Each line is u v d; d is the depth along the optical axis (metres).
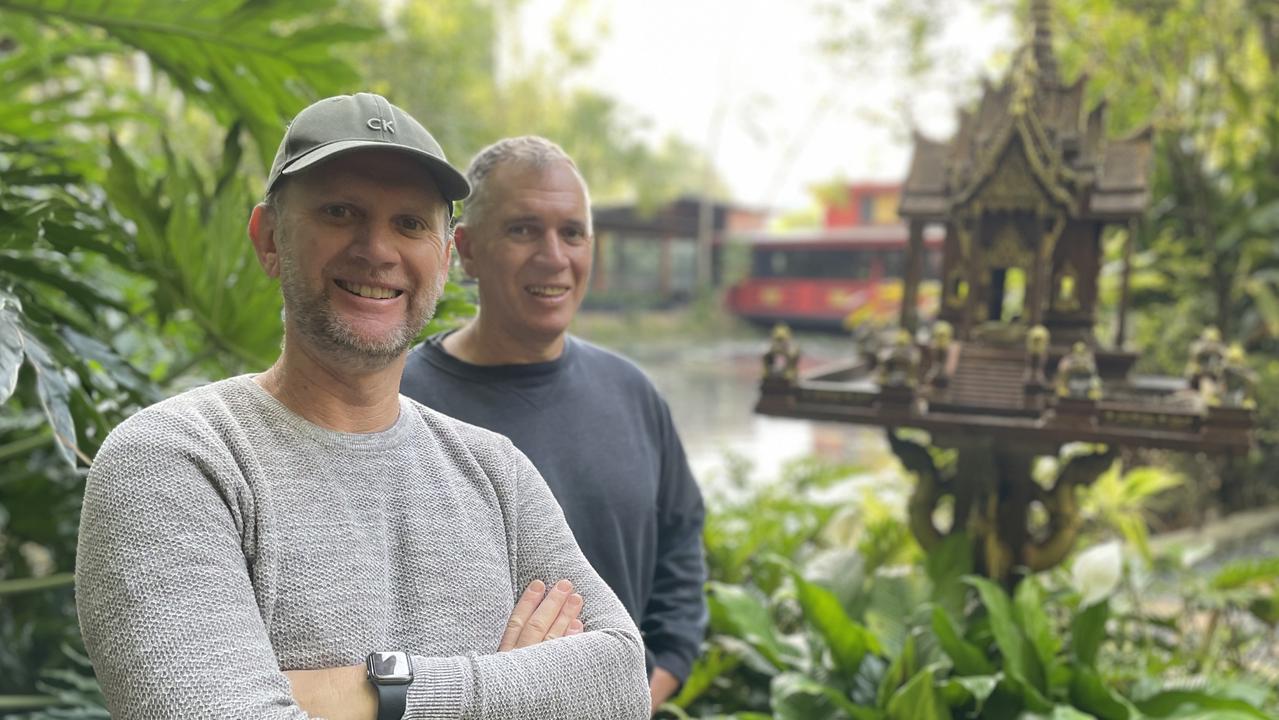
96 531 1.04
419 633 1.16
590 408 2.02
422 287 1.22
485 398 1.94
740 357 26.08
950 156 3.66
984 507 3.50
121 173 2.52
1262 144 8.07
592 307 32.53
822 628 3.03
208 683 0.98
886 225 34.53
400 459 1.22
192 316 2.76
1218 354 3.51
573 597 1.32
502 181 1.95
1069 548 3.45
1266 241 7.67
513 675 1.15
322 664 1.08
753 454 12.05
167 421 1.10
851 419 3.34
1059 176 3.42
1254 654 4.16
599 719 1.22
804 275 32.47
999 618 2.97
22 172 2.54
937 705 2.73
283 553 1.10
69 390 1.97
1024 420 3.22
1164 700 2.99
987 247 3.57
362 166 1.17
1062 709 2.69
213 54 3.09
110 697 1.00
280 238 1.19
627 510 1.99
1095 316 3.62
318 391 1.19
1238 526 7.20
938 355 3.36
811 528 5.06
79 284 2.41
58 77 3.93
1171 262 7.93
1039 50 3.68
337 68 3.12
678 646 2.15
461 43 17.20
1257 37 8.96
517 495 1.36
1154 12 8.19
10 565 3.81
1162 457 7.52
